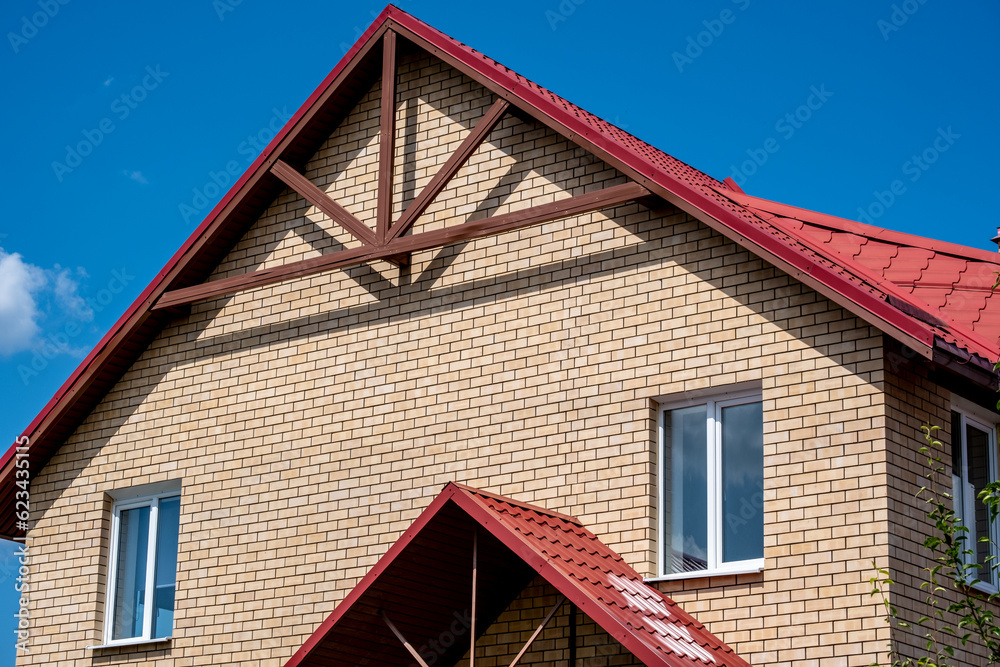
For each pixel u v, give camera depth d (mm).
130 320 15836
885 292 12859
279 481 14734
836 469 11570
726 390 12453
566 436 13070
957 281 13734
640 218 13211
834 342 11859
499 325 13789
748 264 12469
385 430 14195
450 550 11906
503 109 13938
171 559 15625
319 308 15062
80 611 15805
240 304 15672
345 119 15656
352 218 14547
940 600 11578
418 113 15133
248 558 14680
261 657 14227
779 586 11570
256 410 15164
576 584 10875
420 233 14039
